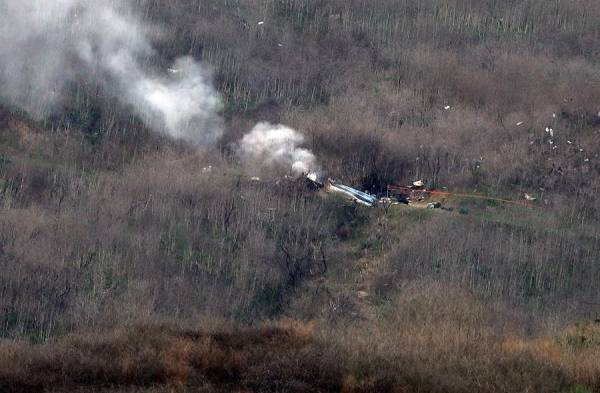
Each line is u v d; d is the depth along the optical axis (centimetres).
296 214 12938
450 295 11112
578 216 13725
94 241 11756
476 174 14662
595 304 11525
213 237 12350
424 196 14275
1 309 10431
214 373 7694
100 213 12350
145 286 11125
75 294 10862
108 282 11169
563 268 12106
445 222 12950
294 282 11838
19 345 8506
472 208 13888
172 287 11275
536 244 12488
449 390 7338
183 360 7819
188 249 12044
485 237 12538
